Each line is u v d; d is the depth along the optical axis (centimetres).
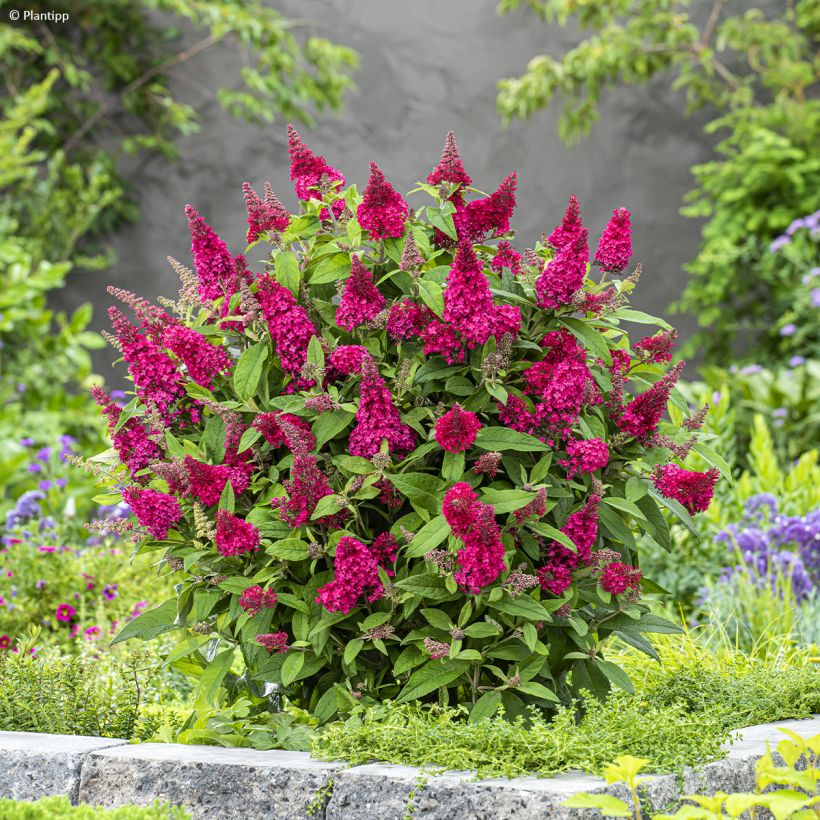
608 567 256
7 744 250
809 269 790
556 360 262
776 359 824
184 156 927
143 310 281
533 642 243
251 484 271
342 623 259
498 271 279
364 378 249
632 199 891
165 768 230
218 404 262
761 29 862
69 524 534
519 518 245
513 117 897
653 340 288
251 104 888
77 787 237
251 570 266
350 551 245
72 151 923
